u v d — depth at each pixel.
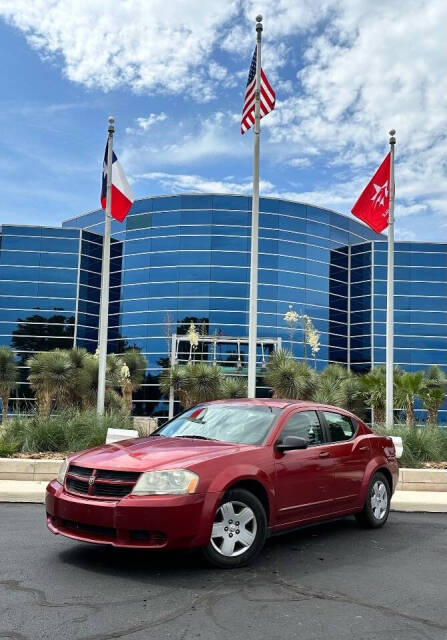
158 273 40.06
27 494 8.83
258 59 15.13
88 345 41.41
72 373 26.58
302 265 40.94
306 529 7.46
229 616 4.36
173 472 5.22
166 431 6.87
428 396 23.06
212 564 5.41
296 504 6.15
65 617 4.27
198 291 39.38
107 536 5.18
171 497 5.10
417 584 5.27
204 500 5.24
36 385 26.72
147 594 4.77
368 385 22.83
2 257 40.91
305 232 41.38
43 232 41.47
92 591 4.81
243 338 38.78
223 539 5.47
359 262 43.12
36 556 5.78
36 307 40.56
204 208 40.25
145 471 5.20
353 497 7.05
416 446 12.62
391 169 15.54
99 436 11.77
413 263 42.19
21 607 4.44
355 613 4.51
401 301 41.81
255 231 14.75
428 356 41.19
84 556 5.80
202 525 5.20
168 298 39.56
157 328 39.31
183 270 39.75
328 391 25.41
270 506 5.83
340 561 5.96
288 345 39.50
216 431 6.51
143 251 40.78
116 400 27.81
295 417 6.67
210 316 39.00
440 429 14.07
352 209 16.03
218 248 39.78
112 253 42.41
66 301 40.91
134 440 6.42
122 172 16.17
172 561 5.70
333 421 7.21
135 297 40.47
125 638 3.94
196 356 38.34
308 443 6.62
